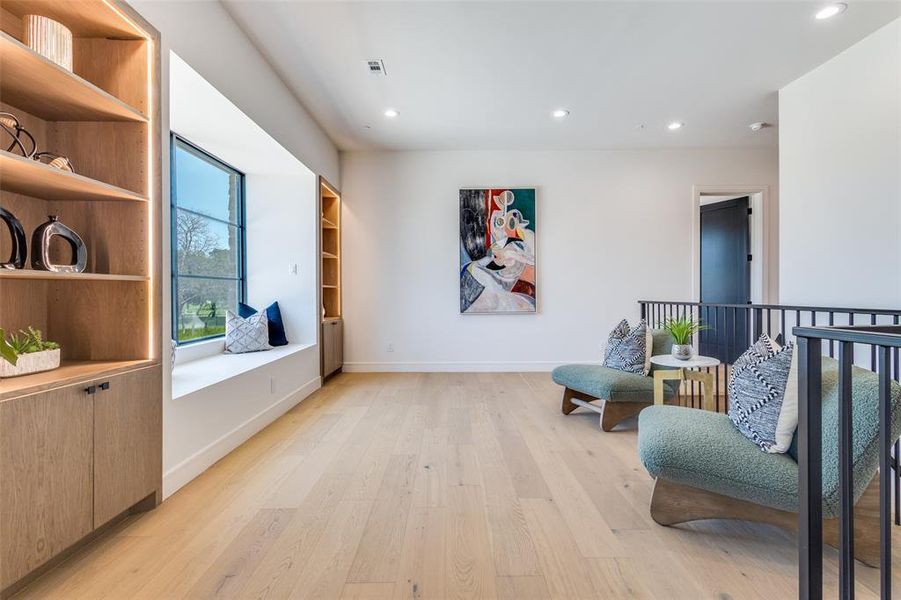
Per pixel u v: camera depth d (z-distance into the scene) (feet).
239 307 13.07
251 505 6.17
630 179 16.02
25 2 5.23
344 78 10.38
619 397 9.48
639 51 9.20
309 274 13.55
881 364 3.04
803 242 10.05
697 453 5.30
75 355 6.10
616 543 5.23
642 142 15.16
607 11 7.86
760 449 5.34
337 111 12.41
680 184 15.97
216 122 9.07
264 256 13.61
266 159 11.74
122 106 5.62
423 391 13.24
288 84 10.73
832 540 4.88
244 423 8.96
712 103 11.84
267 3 7.69
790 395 5.25
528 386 13.91
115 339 6.11
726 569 4.74
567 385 10.68
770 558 4.94
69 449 4.73
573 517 5.84
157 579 4.56
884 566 3.03
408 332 16.22
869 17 8.01
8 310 5.52
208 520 5.76
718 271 17.29
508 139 14.80
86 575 4.62
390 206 16.11
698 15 7.98
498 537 5.35
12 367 4.74
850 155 9.00
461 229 15.97
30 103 5.52
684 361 9.70
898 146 8.16
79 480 4.85
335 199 15.81
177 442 6.73
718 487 5.22
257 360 10.43
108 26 5.82
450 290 16.16
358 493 6.55
